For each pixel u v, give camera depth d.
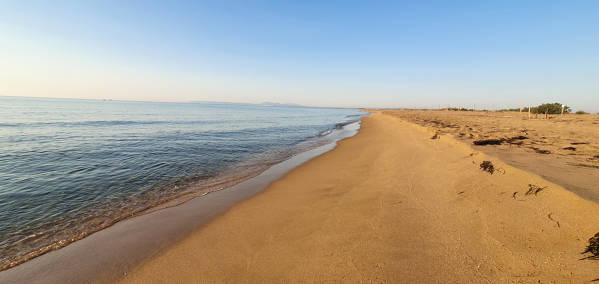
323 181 6.81
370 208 4.38
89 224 4.81
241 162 10.29
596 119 22.45
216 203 5.70
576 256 2.23
